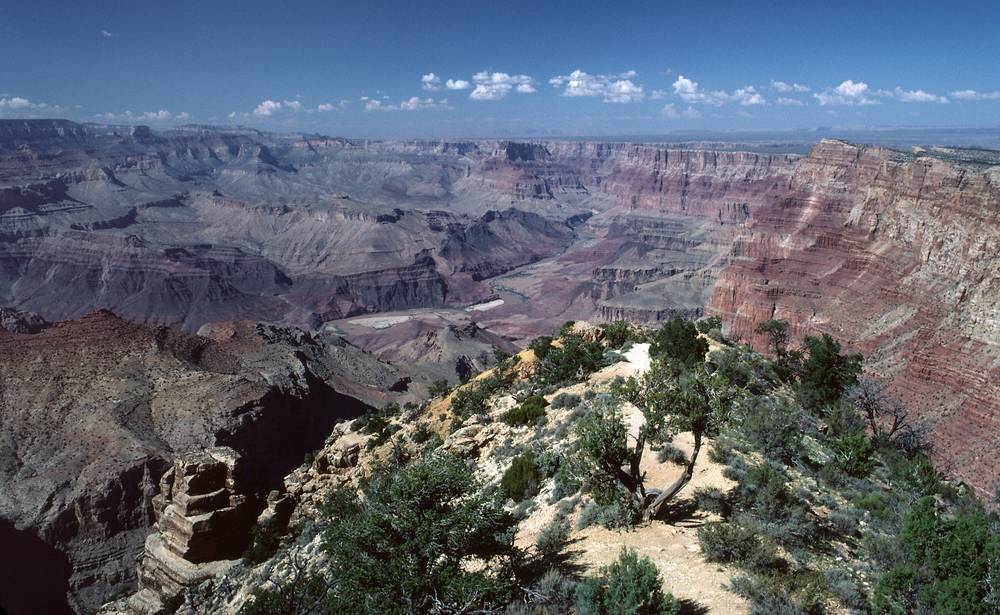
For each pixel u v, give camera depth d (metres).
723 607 18.98
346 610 19.95
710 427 25.05
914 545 21.69
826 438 43.75
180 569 54.12
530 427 44.50
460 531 20.14
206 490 56.84
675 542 23.52
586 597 18.56
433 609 19.31
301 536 45.59
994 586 18.64
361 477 54.09
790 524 23.36
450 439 47.72
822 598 19.58
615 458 25.77
